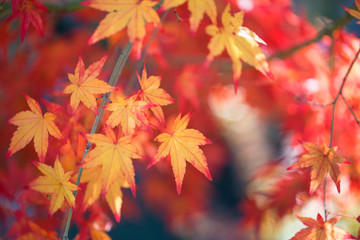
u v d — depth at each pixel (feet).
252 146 10.85
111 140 3.05
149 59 4.92
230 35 3.19
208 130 6.92
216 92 6.13
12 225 3.54
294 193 4.43
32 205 3.82
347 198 4.36
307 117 4.39
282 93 5.30
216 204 10.72
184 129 3.09
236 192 10.73
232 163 10.85
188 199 7.42
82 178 3.26
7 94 4.63
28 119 3.10
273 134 10.72
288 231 6.78
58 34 5.20
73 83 3.06
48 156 3.41
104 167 3.04
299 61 4.80
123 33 4.30
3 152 4.53
